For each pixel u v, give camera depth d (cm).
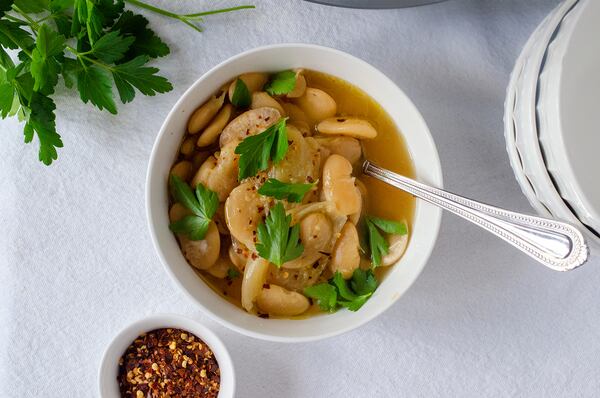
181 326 56
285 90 54
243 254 53
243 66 53
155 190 52
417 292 59
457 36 58
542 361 59
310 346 58
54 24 57
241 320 53
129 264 58
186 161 54
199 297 53
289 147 53
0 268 58
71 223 58
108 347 55
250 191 53
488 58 58
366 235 55
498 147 58
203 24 58
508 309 59
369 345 59
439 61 58
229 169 53
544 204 53
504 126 56
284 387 58
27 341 58
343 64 54
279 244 52
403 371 59
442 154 58
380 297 54
